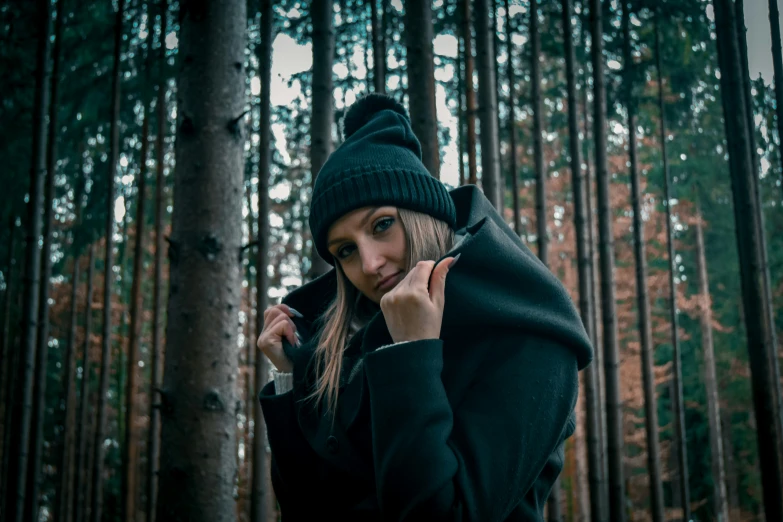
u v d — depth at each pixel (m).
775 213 17.03
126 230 14.17
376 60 7.12
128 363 11.05
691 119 14.09
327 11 4.65
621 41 10.04
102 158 11.41
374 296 1.40
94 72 10.12
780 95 5.15
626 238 16.55
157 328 10.31
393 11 8.94
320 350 1.49
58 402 16.41
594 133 7.48
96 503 11.11
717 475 15.97
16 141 9.69
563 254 16.05
